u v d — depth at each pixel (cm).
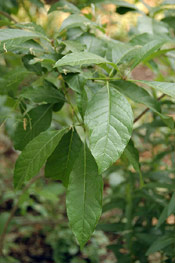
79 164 66
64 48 73
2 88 81
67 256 199
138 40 79
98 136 59
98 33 92
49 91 74
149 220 105
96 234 204
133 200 107
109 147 59
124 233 107
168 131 110
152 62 91
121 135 60
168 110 102
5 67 97
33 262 195
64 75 69
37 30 72
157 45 67
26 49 70
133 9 88
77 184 65
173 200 78
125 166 105
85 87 68
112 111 61
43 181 142
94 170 65
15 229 209
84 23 73
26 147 67
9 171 221
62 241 199
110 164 58
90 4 87
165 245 87
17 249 203
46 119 77
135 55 68
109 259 198
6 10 109
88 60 61
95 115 61
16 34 66
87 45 76
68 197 64
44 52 71
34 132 77
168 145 110
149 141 108
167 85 63
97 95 62
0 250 136
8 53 73
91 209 64
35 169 66
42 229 212
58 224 208
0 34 65
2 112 90
